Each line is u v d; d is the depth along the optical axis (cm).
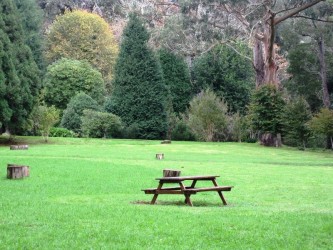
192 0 4844
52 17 7681
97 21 6944
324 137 5541
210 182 1864
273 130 4953
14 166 1794
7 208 1123
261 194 1555
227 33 5038
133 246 778
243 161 3047
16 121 4250
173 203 1328
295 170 2483
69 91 5906
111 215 1041
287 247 798
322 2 4634
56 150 3403
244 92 6531
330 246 814
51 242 793
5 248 752
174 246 785
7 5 4278
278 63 6719
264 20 4709
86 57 6844
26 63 4322
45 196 1380
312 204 1342
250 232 895
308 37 6262
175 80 6462
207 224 956
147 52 5706
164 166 2458
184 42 5509
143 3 7262
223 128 5550
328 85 6106
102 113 5147
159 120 5662
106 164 2375
